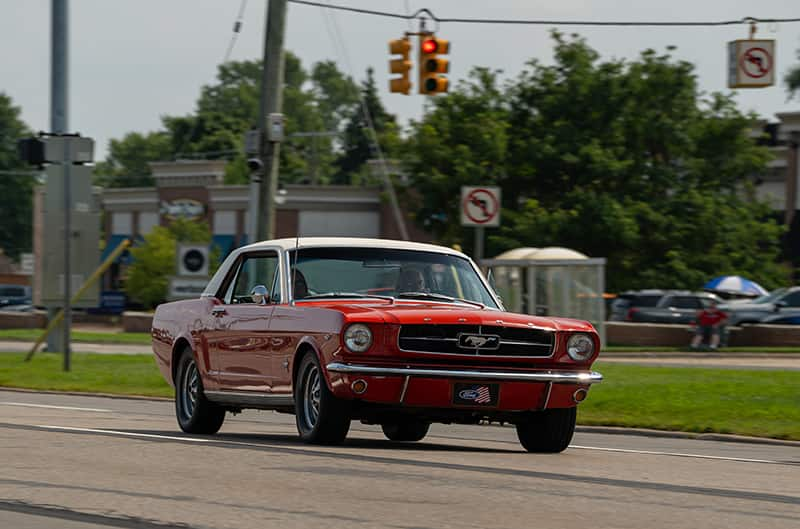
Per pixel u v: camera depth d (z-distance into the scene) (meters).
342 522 16.62
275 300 29.83
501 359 27.14
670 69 136.50
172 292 68.88
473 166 137.75
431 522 16.67
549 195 140.62
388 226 177.25
